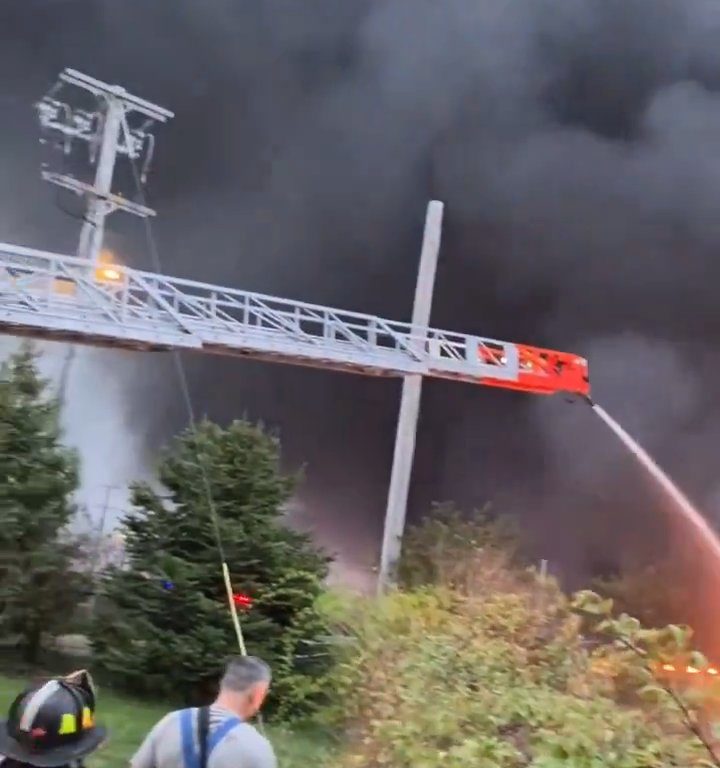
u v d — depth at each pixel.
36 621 10.02
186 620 9.05
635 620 3.37
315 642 8.70
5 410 10.02
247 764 2.67
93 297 8.54
